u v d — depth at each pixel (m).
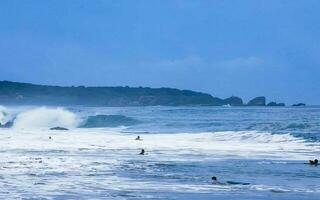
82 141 110.38
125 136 126.19
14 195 47.69
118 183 54.47
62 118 196.88
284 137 109.56
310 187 52.56
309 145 98.12
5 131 148.38
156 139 116.56
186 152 87.94
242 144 102.88
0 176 59.00
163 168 66.56
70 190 50.28
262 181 56.31
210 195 48.19
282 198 46.91
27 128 174.75
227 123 166.88
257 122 164.00
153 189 51.09
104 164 70.38
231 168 66.81
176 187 52.22
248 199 46.47
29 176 59.19
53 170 63.88
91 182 55.19
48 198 46.34
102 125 192.75
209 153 86.06
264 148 94.81
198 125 166.00
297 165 70.12
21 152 86.69
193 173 62.28
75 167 66.88
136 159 76.50
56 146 98.25
